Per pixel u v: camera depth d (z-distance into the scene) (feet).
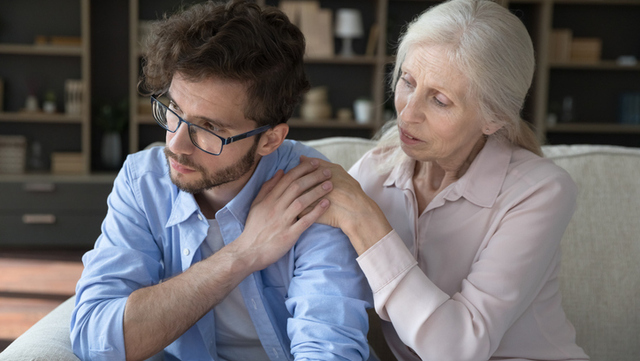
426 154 3.63
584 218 4.69
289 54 3.22
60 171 13.43
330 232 3.44
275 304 3.67
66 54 13.91
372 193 4.17
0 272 11.44
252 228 3.37
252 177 3.52
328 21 13.85
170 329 3.15
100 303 3.24
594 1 13.87
